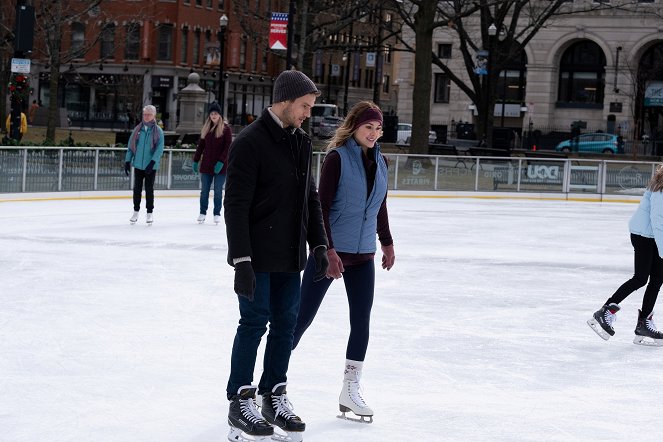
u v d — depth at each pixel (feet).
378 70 279.08
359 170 27.50
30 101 291.99
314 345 36.99
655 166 123.44
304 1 155.74
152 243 66.18
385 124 211.82
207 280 51.44
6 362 33.14
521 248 71.72
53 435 25.62
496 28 192.95
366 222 27.73
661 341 39.63
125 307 43.45
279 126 24.90
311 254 28.14
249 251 24.43
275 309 25.70
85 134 210.38
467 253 67.31
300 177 25.11
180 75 287.89
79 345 35.86
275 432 26.27
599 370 35.06
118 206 94.53
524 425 27.89
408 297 48.98
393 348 37.29
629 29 272.10
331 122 233.76
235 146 24.67
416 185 124.47
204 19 296.71
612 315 39.65
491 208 108.68
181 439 25.48
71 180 100.22
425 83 163.22
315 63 325.62
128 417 27.32
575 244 75.66
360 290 27.86
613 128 273.33
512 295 50.78
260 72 328.08
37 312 41.73
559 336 40.81
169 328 39.27
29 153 95.96
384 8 173.47
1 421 26.71
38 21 178.40
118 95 284.20
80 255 59.31
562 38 279.69
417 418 28.19
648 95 273.54
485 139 194.80
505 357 36.50
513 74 292.20
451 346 37.99
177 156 109.81
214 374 32.22
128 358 34.12
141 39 285.23
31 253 59.57
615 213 106.73
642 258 39.04
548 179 125.59
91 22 282.77
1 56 198.59
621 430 27.76
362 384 31.81
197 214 88.43
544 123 284.00
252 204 24.89
